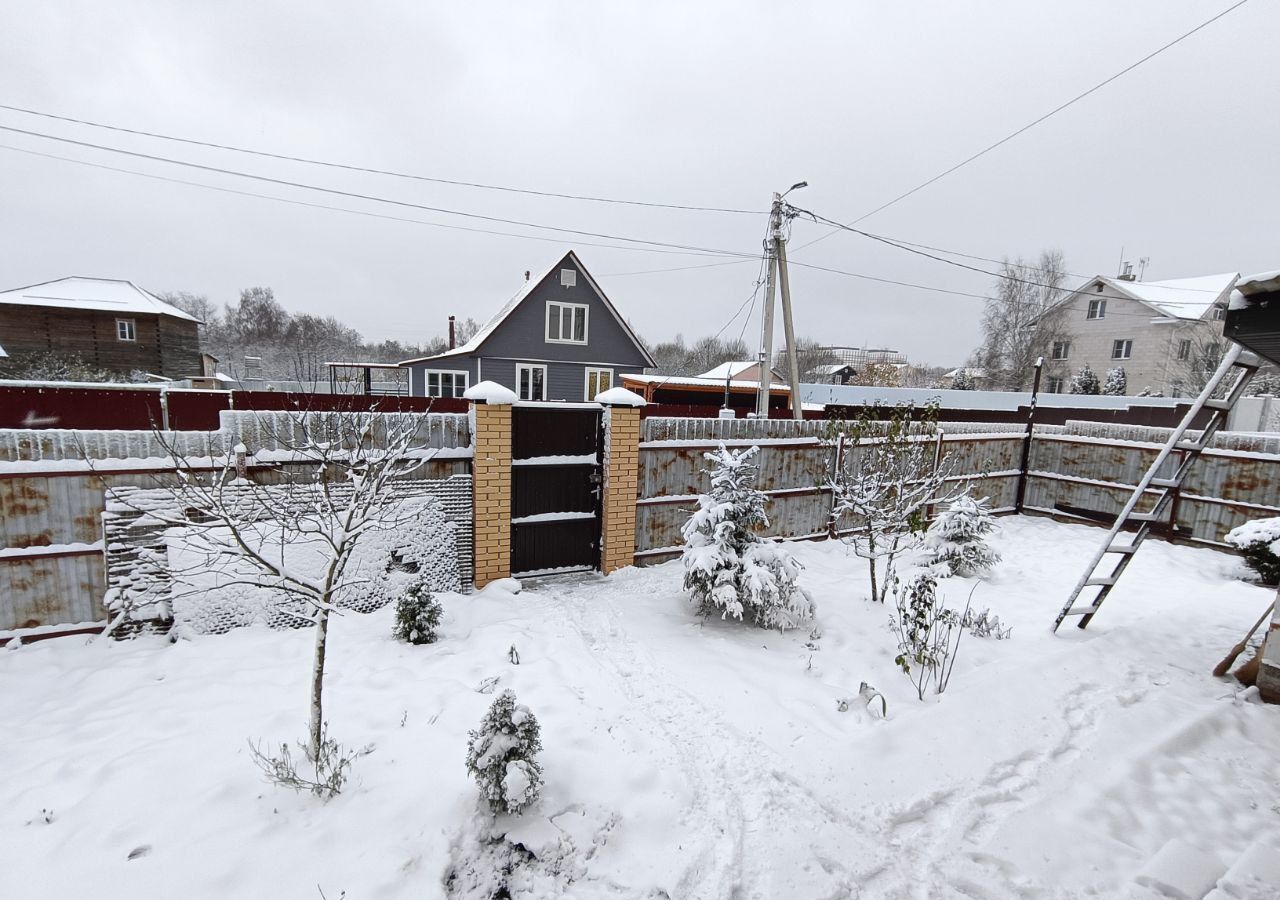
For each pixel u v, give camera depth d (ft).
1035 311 114.21
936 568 22.31
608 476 21.13
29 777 9.73
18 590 14.34
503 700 9.19
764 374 46.14
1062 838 8.80
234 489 15.48
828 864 8.36
